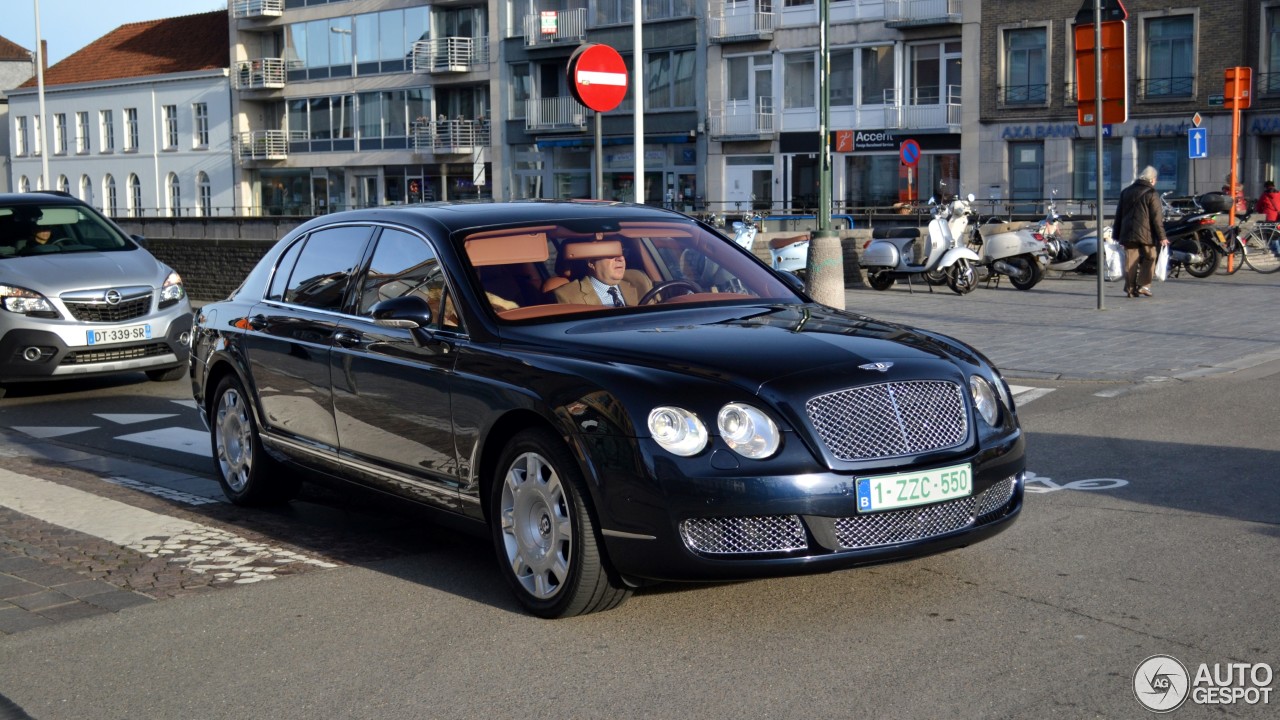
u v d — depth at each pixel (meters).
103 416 11.44
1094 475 7.65
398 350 6.05
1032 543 6.16
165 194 66.62
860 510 4.82
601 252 6.24
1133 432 8.95
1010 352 13.27
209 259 24.77
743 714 4.19
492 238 6.18
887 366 5.09
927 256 21.08
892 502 4.88
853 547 4.88
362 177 60.47
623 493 4.86
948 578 5.61
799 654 4.72
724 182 49.09
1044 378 11.58
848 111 45.97
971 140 43.41
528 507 5.33
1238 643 4.70
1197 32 38.97
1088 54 17.05
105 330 12.17
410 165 58.47
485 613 5.39
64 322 12.03
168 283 12.78
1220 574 5.54
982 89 43.03
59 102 70.88
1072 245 23.28
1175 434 8.82
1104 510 6.78
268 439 7.22
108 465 9.16
